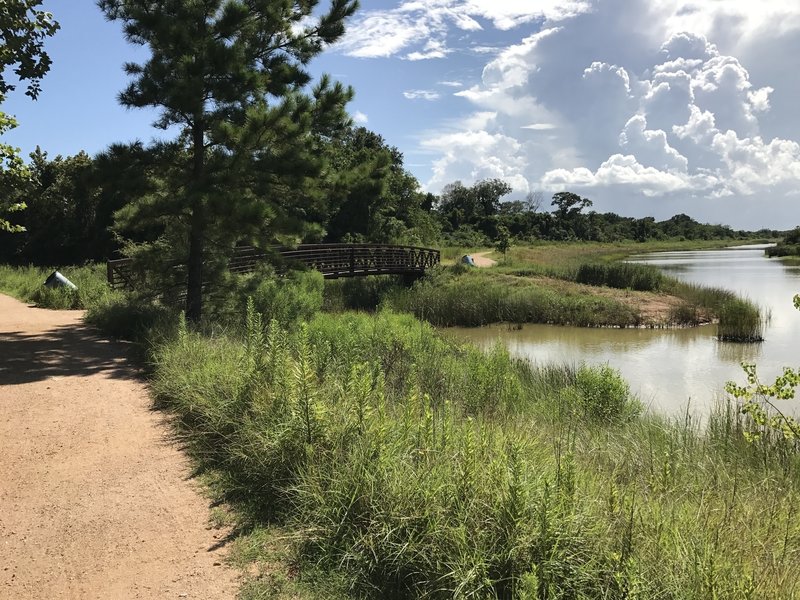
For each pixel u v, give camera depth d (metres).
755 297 30.03
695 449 6.68
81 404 7.32
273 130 12.51
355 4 14.48
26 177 10.17
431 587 3.33
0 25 9.05
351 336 9.98
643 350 18.83
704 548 3.27
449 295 26.52
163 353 8.39
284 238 13.52
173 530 4.28
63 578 3.72
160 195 12.57
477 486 3.74
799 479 5.89
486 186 122.69
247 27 13.09
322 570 3.67
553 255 56.78
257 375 5.94
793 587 3.21
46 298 17.33
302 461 4.61
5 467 5.46
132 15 12.04
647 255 79.25
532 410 8.07
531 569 3.15
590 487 4.05
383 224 50.59
